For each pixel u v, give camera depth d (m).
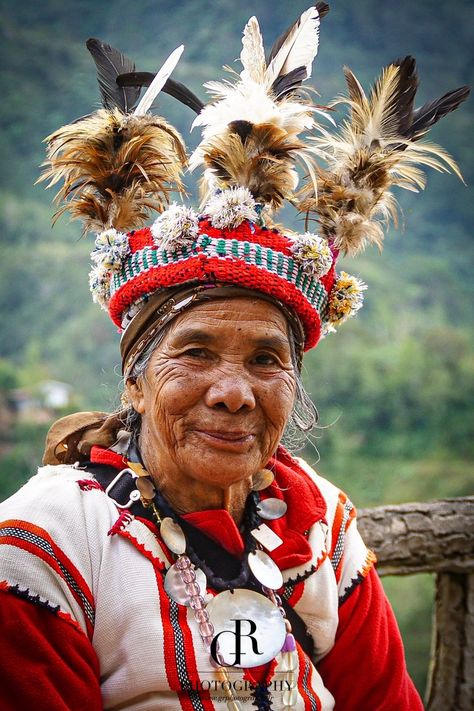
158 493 1.30
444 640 2.22
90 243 43.03
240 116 1.29
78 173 1.36
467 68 74.00
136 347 1.29
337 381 29.48
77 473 1.31
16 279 39.06
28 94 58.31
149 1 70.00
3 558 1.17
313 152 1.32
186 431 1.24
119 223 1.35
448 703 2.19
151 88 1.34
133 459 1.35
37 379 32.16
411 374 29.66
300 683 1.28
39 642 1.14
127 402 1.40
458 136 59.41
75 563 1.20
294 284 1.26
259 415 1.26
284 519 1.37
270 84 1.36
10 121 55.12
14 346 37.22
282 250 1.26
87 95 58.38
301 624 1.33
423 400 29.11
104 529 1.24
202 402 1.23
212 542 1.29
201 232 1.24
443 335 32.44
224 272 1.22
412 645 17.55
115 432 1.41
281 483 1.41
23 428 27.78
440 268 46.28
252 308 1.24
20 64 60.44
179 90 1.42
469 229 53.53
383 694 1.36
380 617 1.40
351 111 1.42
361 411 29.06
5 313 38.91
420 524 2.15
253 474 1.34
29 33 64.88
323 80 43.91
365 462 27.47
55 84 59.81
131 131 1.35
